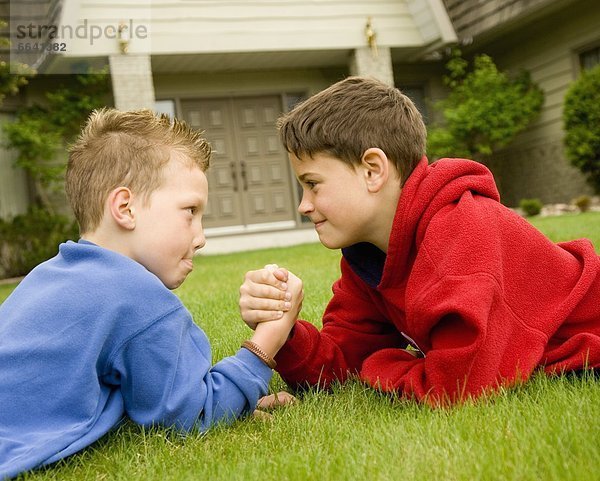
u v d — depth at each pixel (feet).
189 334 6.02
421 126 6.70
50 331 5.43
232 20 36.58
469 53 45.83
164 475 4.84
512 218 6.47
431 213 6.20
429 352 5.94
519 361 6.07
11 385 5.33
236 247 39.14
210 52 36.27
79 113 35.91
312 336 7.13
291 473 4.56
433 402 5.86
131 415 5.79
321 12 37.86
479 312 5.63
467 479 4.18
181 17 35.91
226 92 41.32
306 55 39.22
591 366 6.34
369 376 6.60
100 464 5.24
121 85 34.24
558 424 4.91
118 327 5.52
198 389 5.73
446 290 5.78
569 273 6.50
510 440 4.73
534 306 6.30
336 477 4.47
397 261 6.44
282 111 42.42
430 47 39.88
